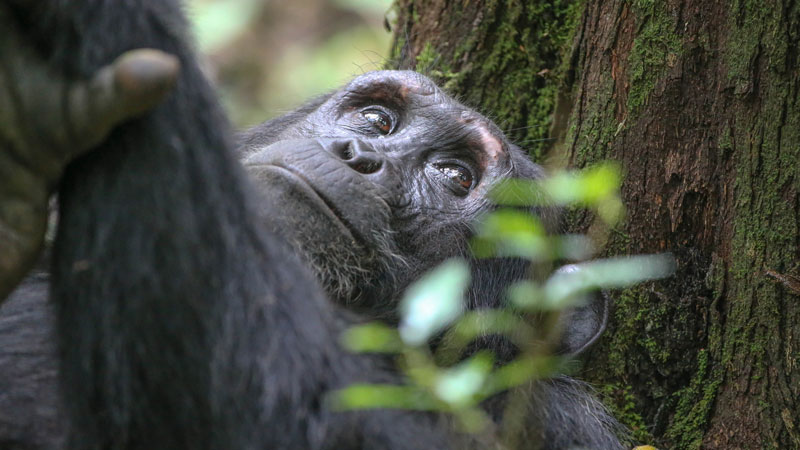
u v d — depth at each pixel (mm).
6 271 3928
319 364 4406
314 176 5648
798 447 6301
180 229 4027
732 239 6582
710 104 6637
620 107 6969
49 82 3789
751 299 6477
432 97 6578
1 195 3850
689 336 6758
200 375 4129
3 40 3768
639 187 6844
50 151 3838
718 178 6641
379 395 4207
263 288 4281
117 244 4012
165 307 4043
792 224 6344
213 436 4207
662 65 6727
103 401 4164
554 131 7836
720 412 6629
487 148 6418
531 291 4703
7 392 5188
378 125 6586
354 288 5773
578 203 7086
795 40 6270
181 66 4078
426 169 6328
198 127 4109
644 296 6828
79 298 4074
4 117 3764
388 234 5895
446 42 8359
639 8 6828
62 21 3822
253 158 5832
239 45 18641
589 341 6641
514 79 8109
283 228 5469
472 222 6266
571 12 7832
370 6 18344
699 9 6613
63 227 4086
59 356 4223
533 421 5789
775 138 6367
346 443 4480
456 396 3936
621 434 6727
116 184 3996
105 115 3705
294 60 18422
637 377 6910
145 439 4219
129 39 3918
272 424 4254
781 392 6359
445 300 3744
